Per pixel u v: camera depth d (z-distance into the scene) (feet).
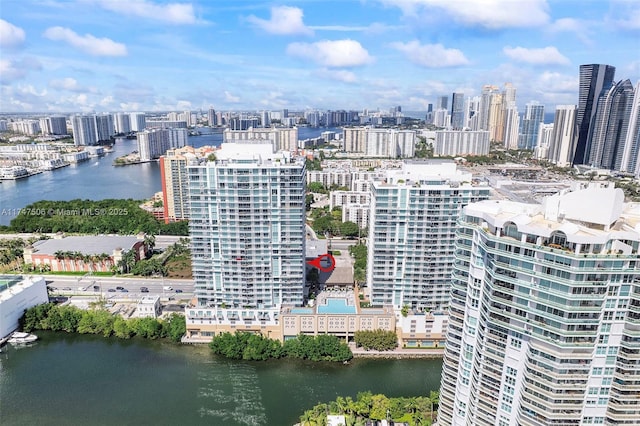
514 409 363.35
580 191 330.75
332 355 639.35
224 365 636.89
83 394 575.38
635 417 333.42
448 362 441.68
